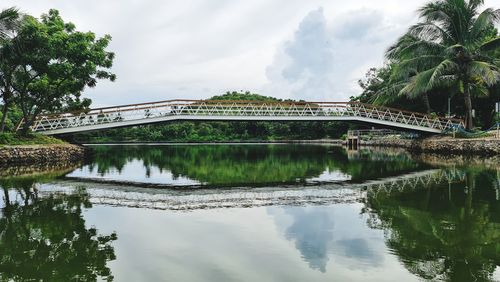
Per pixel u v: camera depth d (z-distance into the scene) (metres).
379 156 28.72
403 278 5.75
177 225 8.88
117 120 27.86
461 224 8.60
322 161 25.41
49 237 7.91
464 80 28.64
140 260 6.56
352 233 8.06
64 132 27.61
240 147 45.84
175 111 28.20
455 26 27.52
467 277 5.77
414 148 33.75
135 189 14.33
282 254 6.82
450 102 36.31
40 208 10.72
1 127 24.27
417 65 29.25
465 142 26.66
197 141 63.97
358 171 19.28
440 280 5.67
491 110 35.50
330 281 5.66
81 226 8.79
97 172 19.48
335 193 13.09
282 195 12.91
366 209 10.37
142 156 30.62
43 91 26.06
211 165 23.42
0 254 6.89
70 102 32.69
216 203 11.56
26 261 6.54
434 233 7.95
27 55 22.00
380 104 38.91
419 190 13.07
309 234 8.04
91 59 24.91
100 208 10.79
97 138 62.06
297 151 36.75
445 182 14.62
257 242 7.53
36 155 22.92
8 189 13.80
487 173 16.81
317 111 30.58
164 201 11.94
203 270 6.10
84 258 6.67
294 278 5.77
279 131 68.12
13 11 20.31
